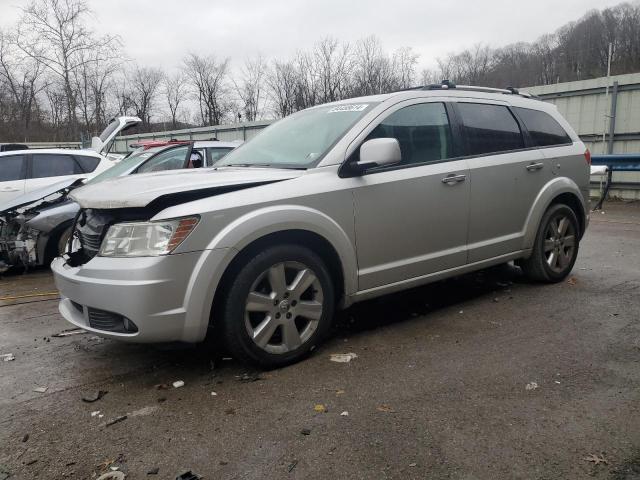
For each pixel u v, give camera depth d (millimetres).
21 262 6953
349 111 4203
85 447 2676
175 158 8055
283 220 3396
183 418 2924
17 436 2801
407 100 4238
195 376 3475
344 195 3705
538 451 2504
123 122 9602
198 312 3180
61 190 7168
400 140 4102
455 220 4371
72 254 3762
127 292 3068
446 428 2723
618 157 11500
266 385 3293
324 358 3684
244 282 3318
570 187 5320
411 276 4156
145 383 3400
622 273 5812
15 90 32781
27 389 3375
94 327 3320
